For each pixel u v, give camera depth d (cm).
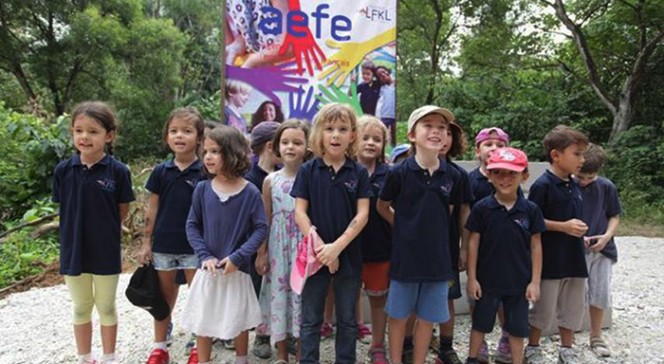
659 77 1236
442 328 299
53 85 1697
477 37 1412
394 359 273
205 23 2619
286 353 291
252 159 326
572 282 298
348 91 443
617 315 399
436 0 1388
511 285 275
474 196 315
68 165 280
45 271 522
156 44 1742
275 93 424
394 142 457
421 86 1540
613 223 322
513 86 1384
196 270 288
